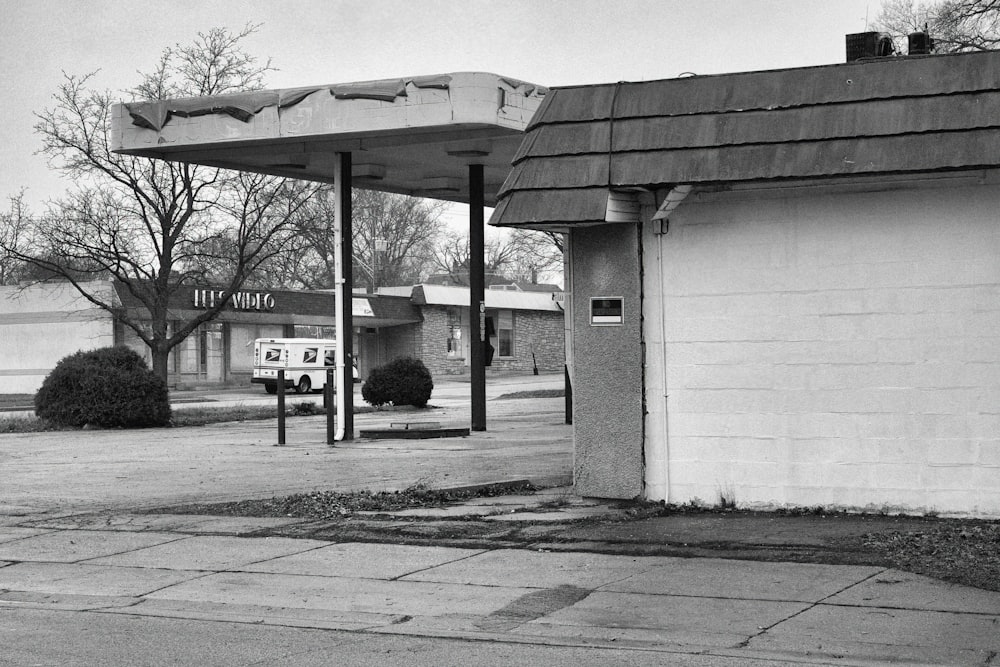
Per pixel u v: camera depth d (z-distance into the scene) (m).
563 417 31.56
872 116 11.62
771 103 12.08
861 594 8.80
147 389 30.34
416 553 11.20
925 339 11.70
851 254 11.95
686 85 12.55
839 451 11.99
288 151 23.17
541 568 10.28
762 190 12.25
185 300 52.59
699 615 8.46
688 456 12.59
